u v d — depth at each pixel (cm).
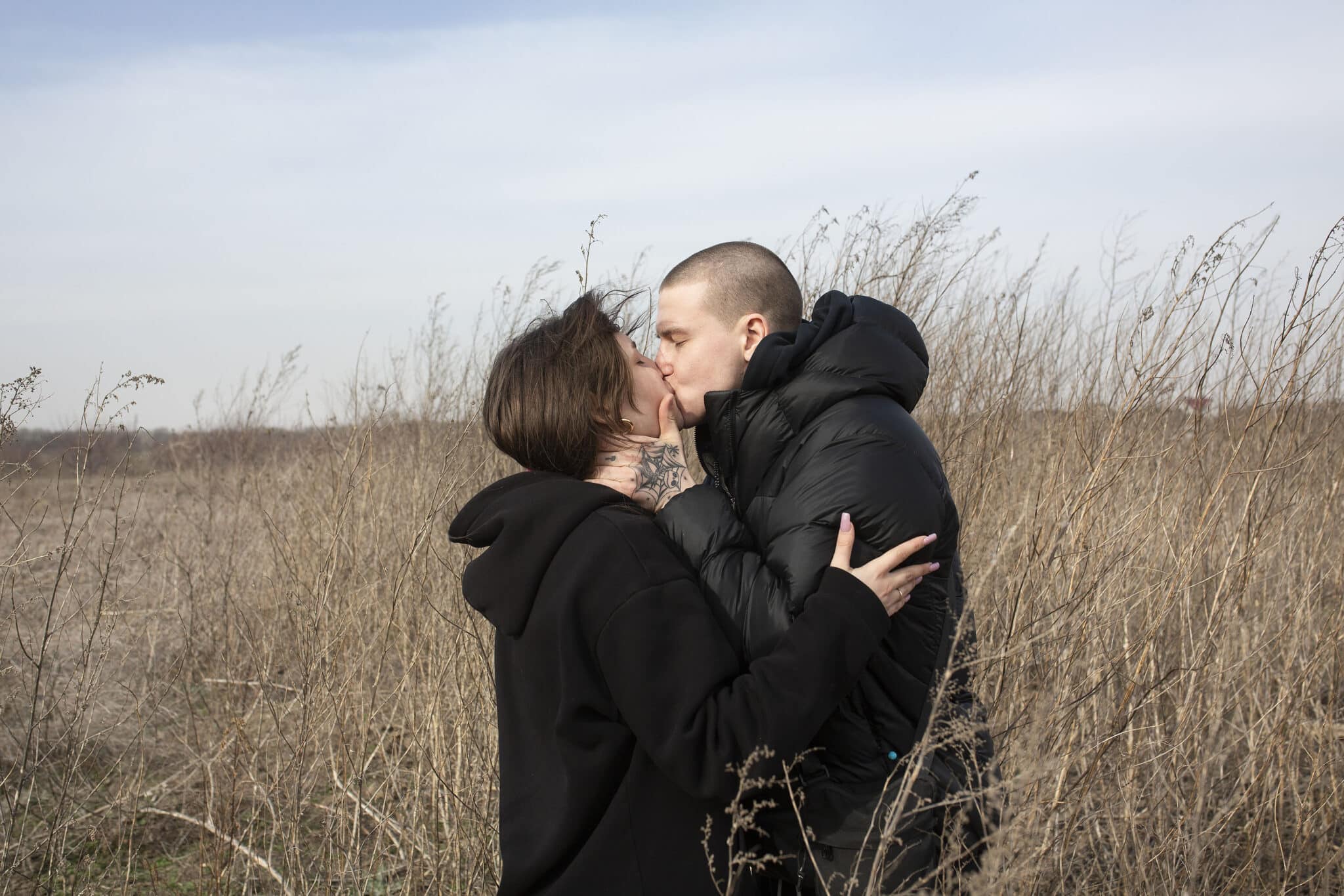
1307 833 209
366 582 354
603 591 136
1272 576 276
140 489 329
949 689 148
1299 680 233
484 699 265
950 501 152
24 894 254
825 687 128
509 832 148
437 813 257
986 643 198
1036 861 168
